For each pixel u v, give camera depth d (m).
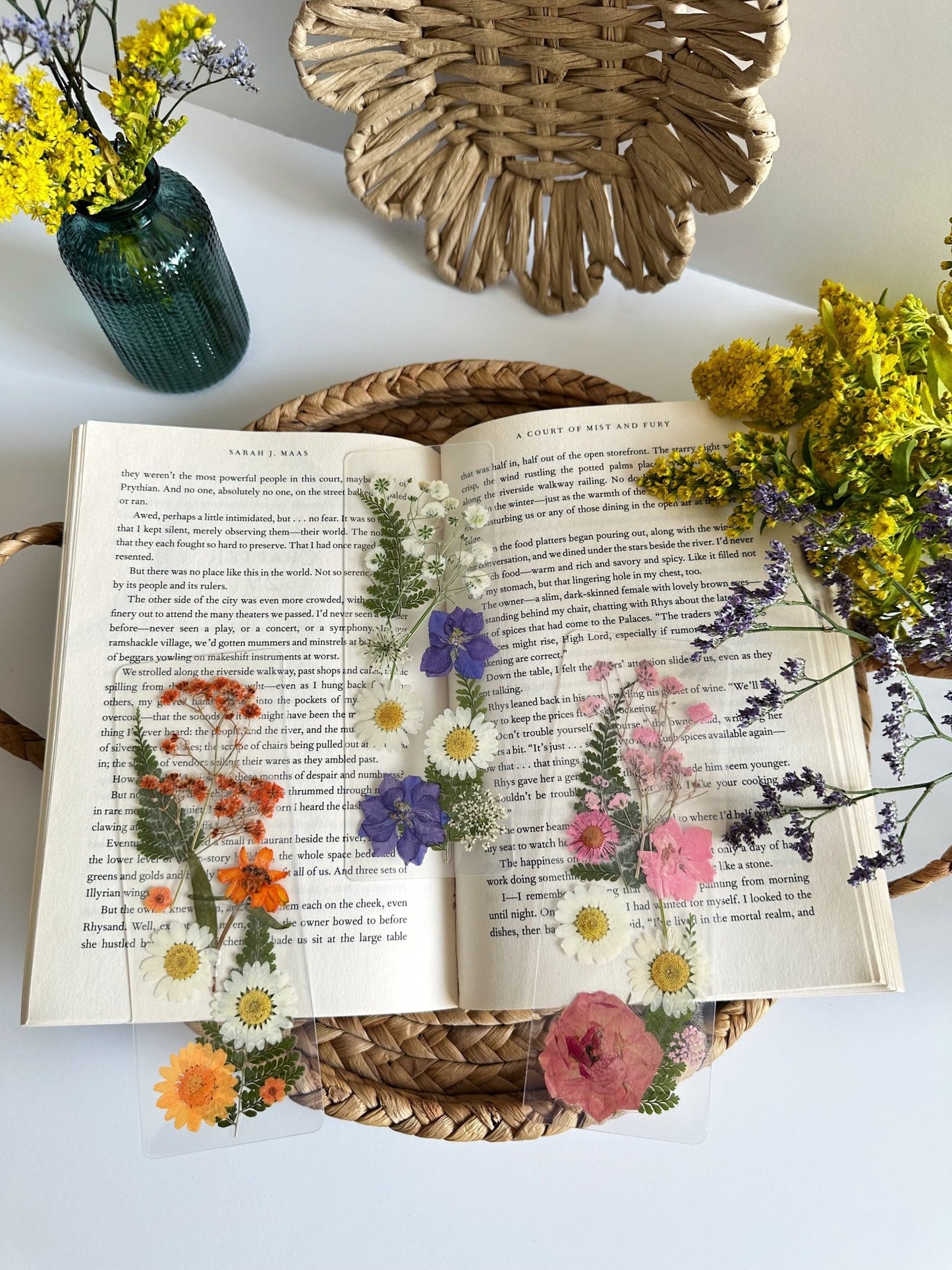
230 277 0.33
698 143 0.30
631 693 0.29
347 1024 0.30
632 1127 0.28
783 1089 0.30
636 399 0.32
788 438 0.30
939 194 0.30
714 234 0.36
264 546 0.30
